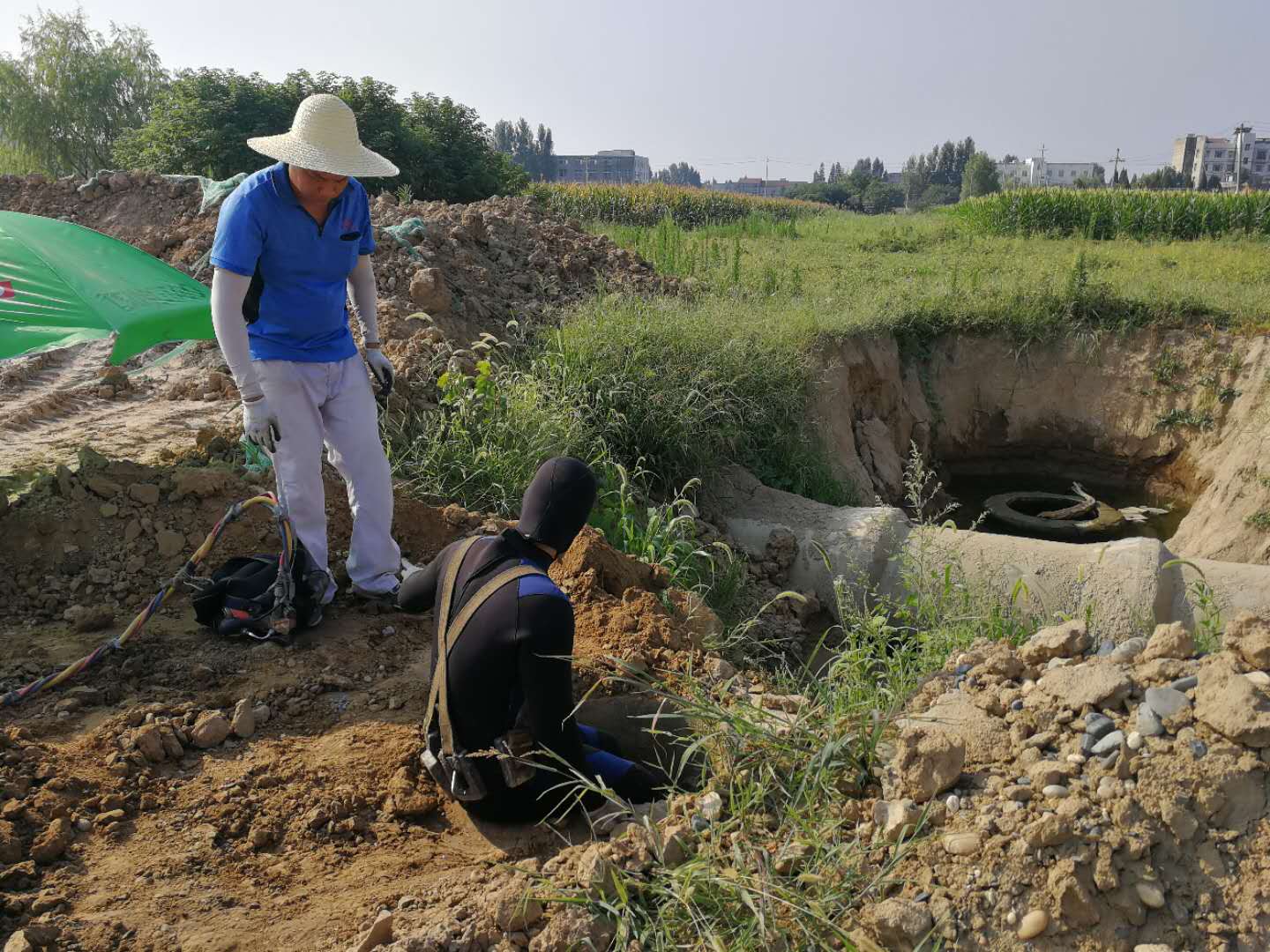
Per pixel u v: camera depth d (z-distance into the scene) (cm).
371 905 280
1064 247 2088
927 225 2656
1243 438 1274
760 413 914
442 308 865
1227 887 246
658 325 914
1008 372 1441
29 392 725
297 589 427
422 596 338
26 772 321
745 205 3881
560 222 1305
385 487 451
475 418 670
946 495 1415
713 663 421
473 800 310
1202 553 1198
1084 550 728
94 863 292
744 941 248
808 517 827
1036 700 302
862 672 436
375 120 2266
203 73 2094
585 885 268
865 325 1306
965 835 265
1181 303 1405
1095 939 245
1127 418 1403
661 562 595
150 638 414
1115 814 256
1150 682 290
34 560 456
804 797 300
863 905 261
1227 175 15625
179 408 701
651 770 364
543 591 298
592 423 794
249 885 288
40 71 2833
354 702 385
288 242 387
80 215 1103
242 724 360
